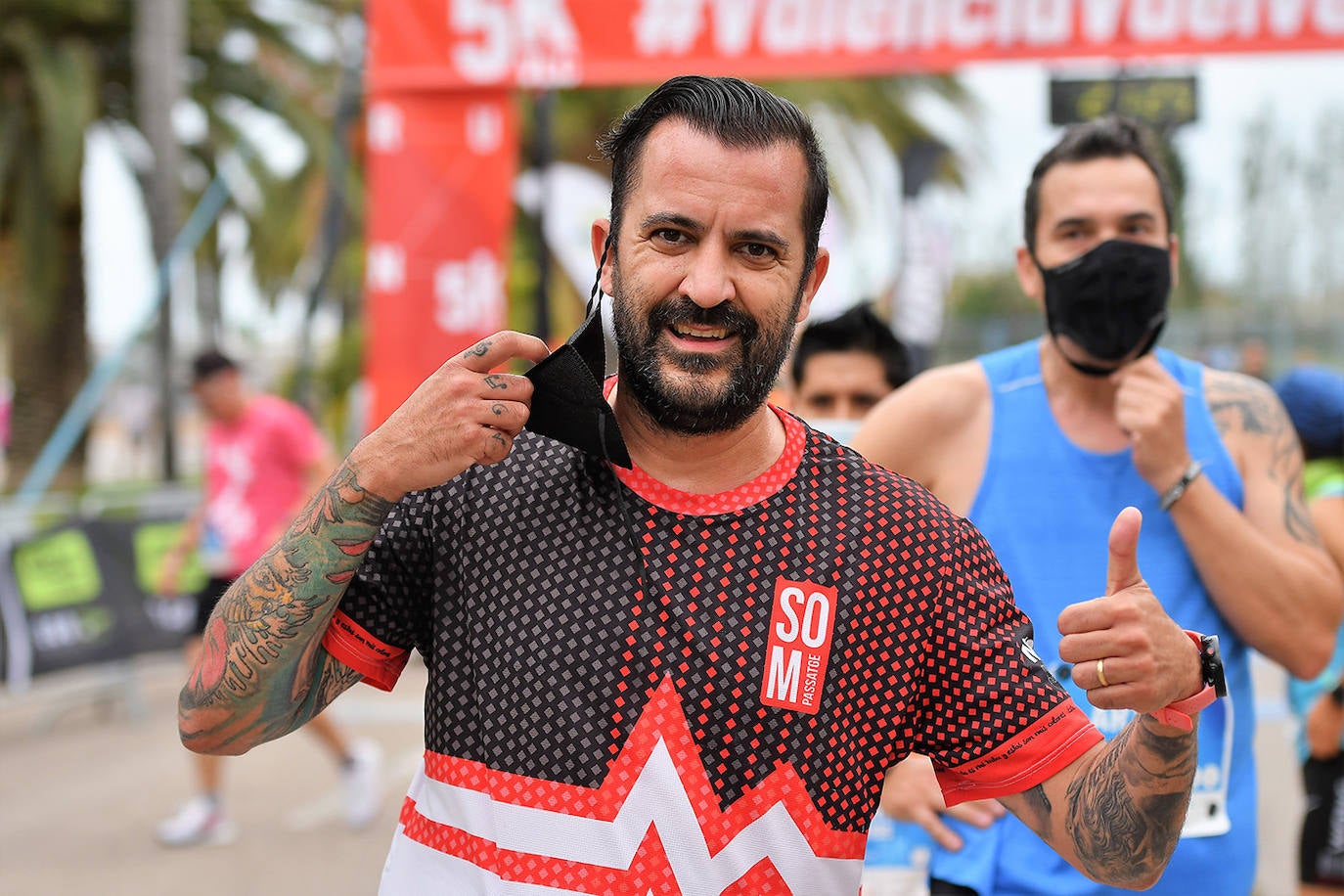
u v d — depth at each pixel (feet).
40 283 42.14
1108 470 7.56
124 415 72.49
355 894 14.80
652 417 5.01
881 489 5.13
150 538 24.79
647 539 4.92
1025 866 7.31
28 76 40.40
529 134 42.50
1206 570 7.30
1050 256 7.67
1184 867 7.19
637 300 4.94
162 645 24.70
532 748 4.82
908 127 48.93
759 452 5.12
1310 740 10.98
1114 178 7.54
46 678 22.81
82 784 19.86
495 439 4.68
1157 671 4.49
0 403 50.90
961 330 65.57
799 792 4.82
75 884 15.20
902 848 8.29
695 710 4.80
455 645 5.01
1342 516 10.30
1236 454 7.68
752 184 4.83
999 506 7.68
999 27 18.89
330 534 4.78
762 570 4.91
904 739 5.12
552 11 20.04
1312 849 10.96
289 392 51.98
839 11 19.16
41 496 30.96
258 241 45.16
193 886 15.12
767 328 4.92
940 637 5.06
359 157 43.70
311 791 19.15
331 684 5.22
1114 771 4.85
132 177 46.55
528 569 4.94
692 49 19.65
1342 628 10.62
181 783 19.86
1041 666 5.16
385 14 20.62
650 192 4.91
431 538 5.13
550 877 4.76
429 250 21.31
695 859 4.75
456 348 21.42
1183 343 62.39
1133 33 18.62
